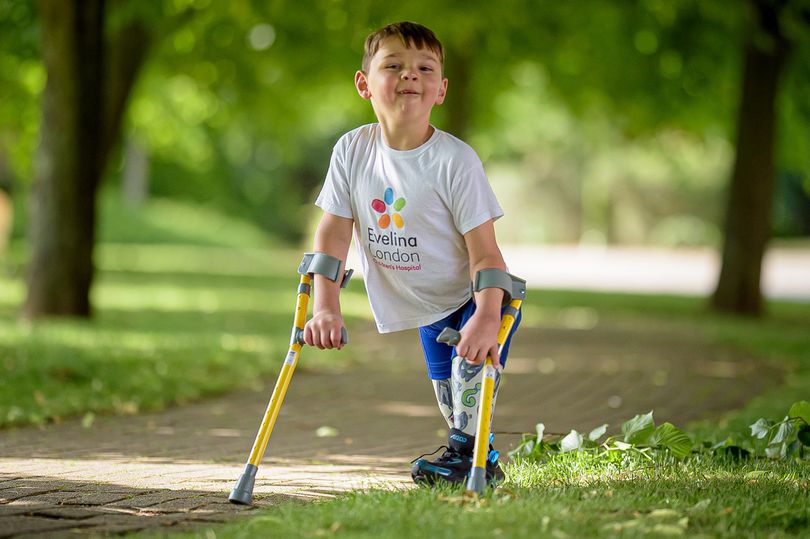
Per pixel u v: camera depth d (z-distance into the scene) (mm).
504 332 5375
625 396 11781
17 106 24172
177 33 20828
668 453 6836
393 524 4637
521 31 23828
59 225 17062
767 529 4832
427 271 5625
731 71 24281
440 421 10078
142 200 56844
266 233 68250
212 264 39281
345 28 20375
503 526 4570
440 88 5598
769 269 47531
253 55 23344
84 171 17156
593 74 24812
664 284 36625
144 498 5906
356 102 30375
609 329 20000
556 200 68062
